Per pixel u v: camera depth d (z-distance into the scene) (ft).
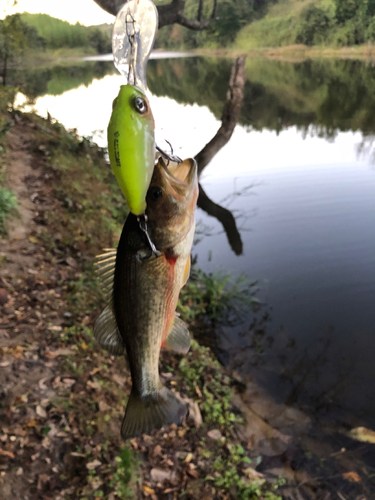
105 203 7.20
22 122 9.39
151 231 0.87
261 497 3.20
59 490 2.72
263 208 8.32
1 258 4.79
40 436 2.98
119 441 3.15
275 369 4.70
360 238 7.09
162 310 0.92
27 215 5.86
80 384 3.47
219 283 5.92
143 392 0.95
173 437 3.45
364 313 5.49
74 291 4.56
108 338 0.96
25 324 3.94
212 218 8.18
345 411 4.14
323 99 21.99
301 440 3.81
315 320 5.43
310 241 7.15
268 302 5.80
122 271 0.90
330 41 44.98
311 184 9.47
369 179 9.65
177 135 11.60
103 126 12.60
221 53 53.47
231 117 9.16
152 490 2.97
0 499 2.58
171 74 36.42
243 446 3.68
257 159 11.37
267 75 31.55
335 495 3.29
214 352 4.94
